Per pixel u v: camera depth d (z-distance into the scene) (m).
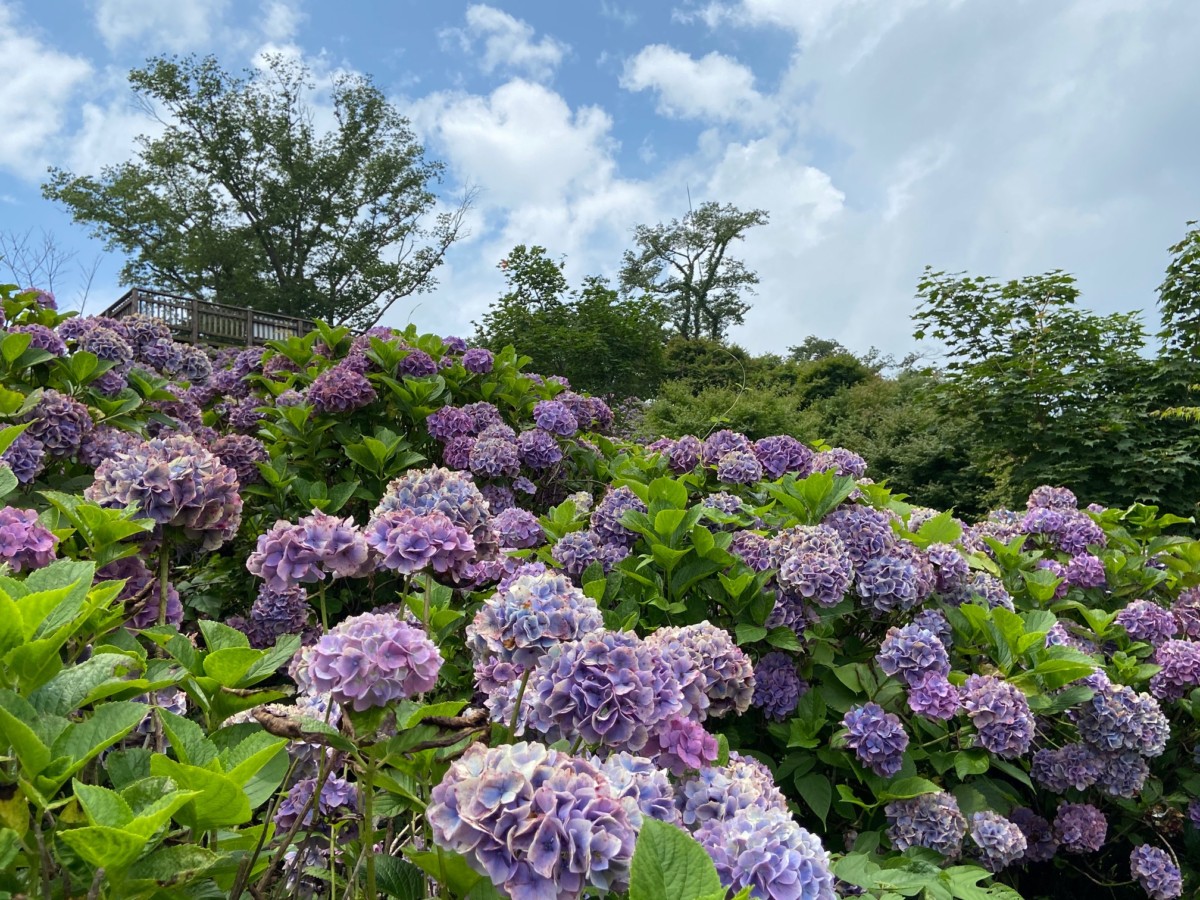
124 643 1.73
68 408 3.13
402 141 36.25
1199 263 11.70
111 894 0.92
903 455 17.52
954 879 1.93
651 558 2.92
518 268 16.89
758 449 4.38
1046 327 12.59
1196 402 11.17
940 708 2.55
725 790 1.56
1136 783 2.93
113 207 32.19
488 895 1.18
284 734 1.23
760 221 43.66
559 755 1.20
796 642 2.76
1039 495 4.96
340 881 1.57
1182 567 4.08
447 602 2.48
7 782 0.94
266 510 3.92
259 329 21.56
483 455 4.19
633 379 17.14
